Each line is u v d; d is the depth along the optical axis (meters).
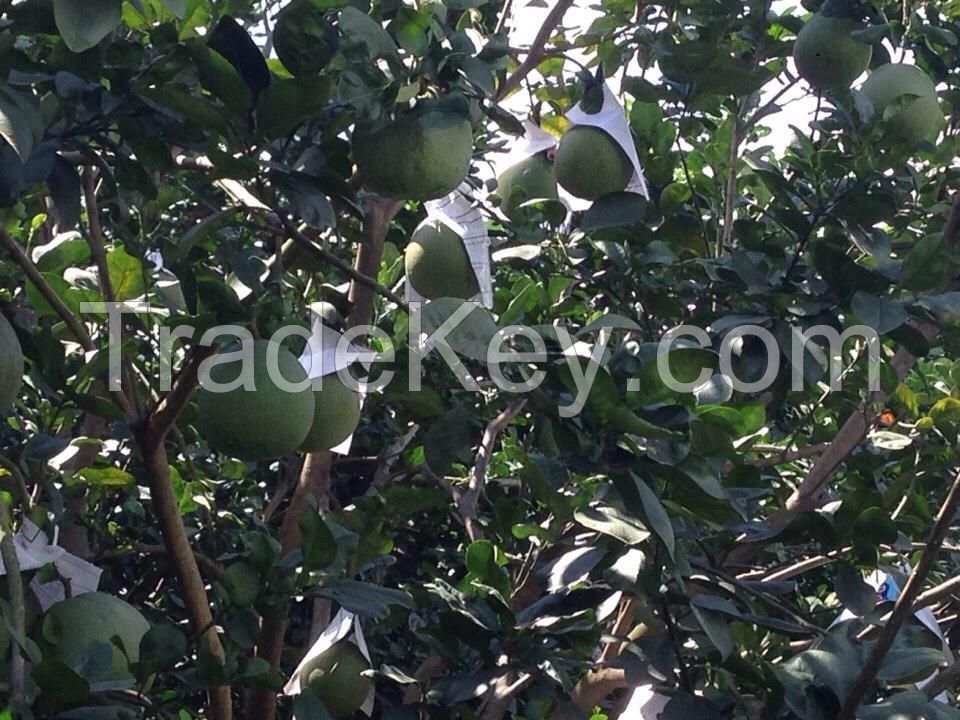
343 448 2.75
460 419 2.80
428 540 4.59
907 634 2.90
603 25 3.97
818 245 3.06
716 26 3.56
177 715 3.00
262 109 2.19
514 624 2.64
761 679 2.47
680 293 3.70
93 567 2.57
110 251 3.01
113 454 3.76
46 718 2.19
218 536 3.96
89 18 1.94
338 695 2.88
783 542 3.05
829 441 4.05
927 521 3.21
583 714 2.72
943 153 3.87
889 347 4.12
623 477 2.22
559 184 3.24
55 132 2.40
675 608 2.87
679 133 3.67
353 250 3.79
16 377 2.22
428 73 2.33
